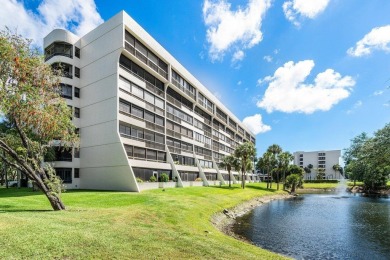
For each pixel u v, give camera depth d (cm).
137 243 1027
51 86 1742
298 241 1873
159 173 4412
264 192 6209
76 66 4062
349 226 2494
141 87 4134
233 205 3447
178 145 5353
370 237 2033
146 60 4266
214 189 4766
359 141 3259
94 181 3716
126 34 3800
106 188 3597
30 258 776
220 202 3294
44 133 1759
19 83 1547
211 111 7212
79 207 1897
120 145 3478
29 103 1577
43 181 1711
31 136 1850
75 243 934
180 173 5091
